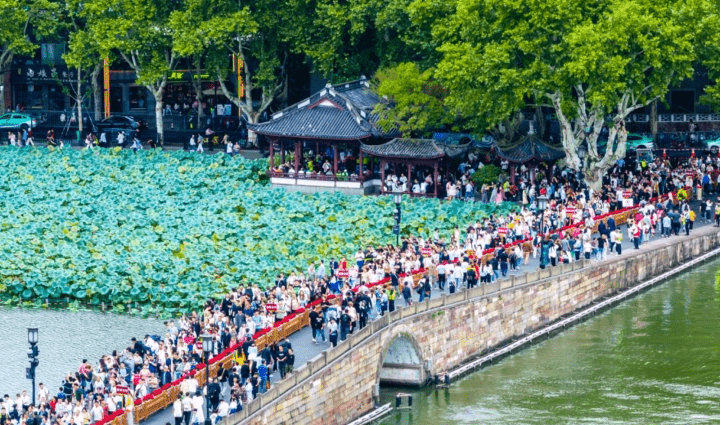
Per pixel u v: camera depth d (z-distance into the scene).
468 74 184.00
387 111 196.62
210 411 120.62
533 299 157.50
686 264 180.88
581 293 164.88
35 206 195.00
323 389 126.88
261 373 124.56
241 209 192.25
